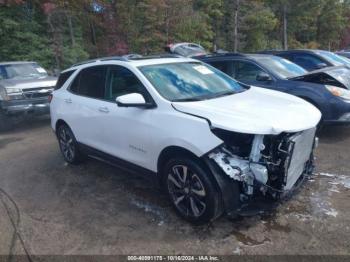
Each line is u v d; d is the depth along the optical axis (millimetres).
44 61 18281
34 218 3891
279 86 6320
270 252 3025
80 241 3383
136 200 4156
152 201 4105
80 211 3980
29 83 8539
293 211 3637
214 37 30906
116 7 22484
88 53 21766
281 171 3176
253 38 32094
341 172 4586
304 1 35344
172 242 3262
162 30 23797
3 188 4812
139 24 23172
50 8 18031
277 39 37500
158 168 3748
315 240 3145
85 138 4922
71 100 5098
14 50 18281
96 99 4648
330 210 3621
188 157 3373
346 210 3607
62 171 5316
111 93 4422
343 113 5738
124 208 3975
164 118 3559
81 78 5082
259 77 6598
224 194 3150
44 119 9781
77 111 4922
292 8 36094
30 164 5781
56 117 5461
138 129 3838
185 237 3322
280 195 3283
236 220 3539
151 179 3939
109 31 22797
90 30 23047
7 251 3299
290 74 6699
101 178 4934
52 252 3242
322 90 5875
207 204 3264
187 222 3561
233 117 3203
